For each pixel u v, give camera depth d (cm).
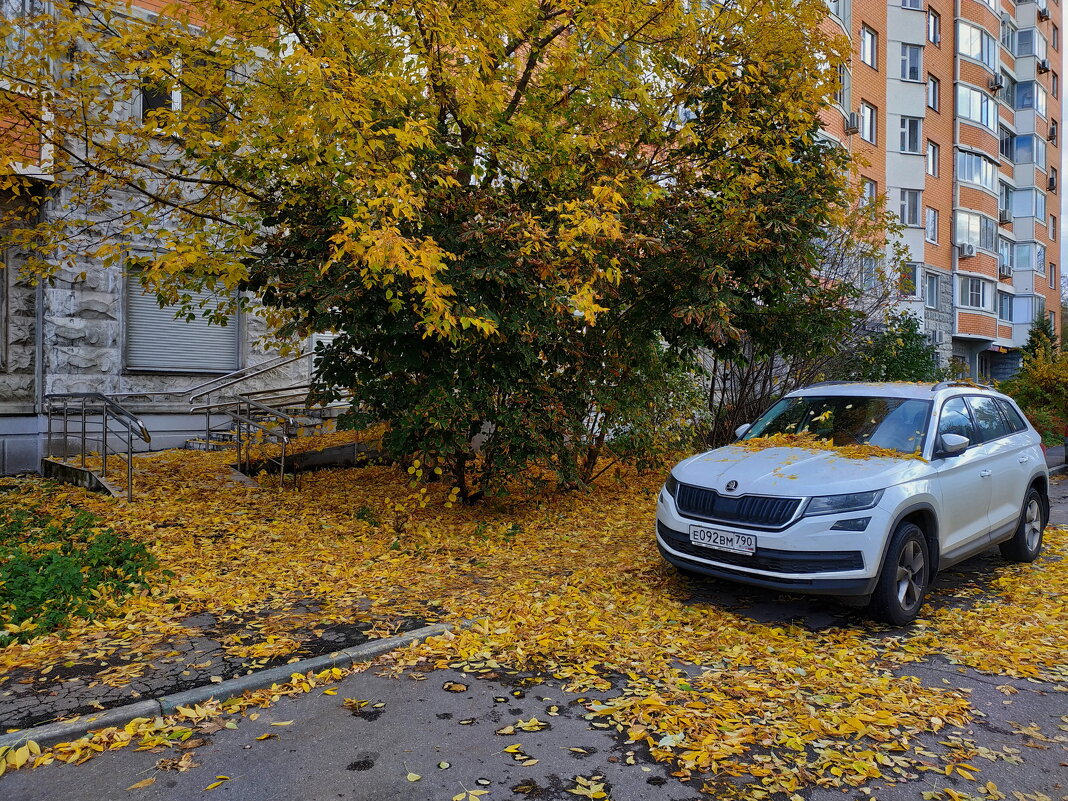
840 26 2348
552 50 774
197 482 915
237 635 473
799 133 860
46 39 704
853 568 489
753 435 657
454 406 721
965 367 1922
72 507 807
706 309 764
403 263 523
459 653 458
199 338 1277
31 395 1120
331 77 595
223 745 343
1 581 516
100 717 354
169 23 717
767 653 466
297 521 787
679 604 562
